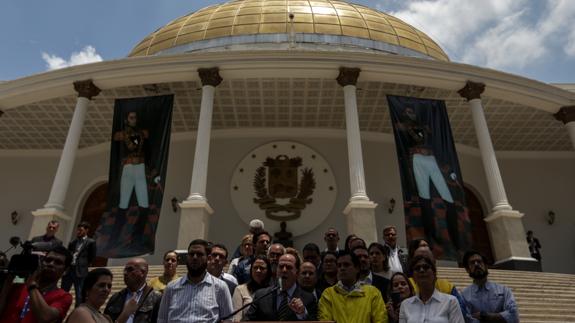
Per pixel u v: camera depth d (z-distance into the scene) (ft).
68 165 49.32
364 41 73.56
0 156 71.61
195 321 14.71
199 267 15.60
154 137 49.19
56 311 13.65
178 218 63.87
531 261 45.93
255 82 56.85
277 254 20.56
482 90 55.06
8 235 66.13
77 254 29.25
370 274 20.33
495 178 50.65
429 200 46.57
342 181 65.92
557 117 59.88
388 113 64.85
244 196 64.54
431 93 59.72
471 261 17.95
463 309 16.43
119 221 46.03
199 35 73.61
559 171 73.20
